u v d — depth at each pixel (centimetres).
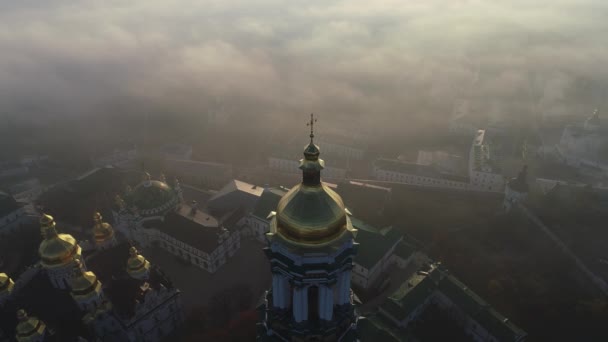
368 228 15988
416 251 16988
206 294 14725
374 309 14025
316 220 4022
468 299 12988
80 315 11188
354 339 4816
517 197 19212
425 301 13250
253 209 17712
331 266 4128
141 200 16488
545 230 17350
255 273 15762
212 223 16512
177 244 16050
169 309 12738
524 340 12988
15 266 15950
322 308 4400
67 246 11362
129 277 12362
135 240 16988
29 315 11038
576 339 12875
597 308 13300
